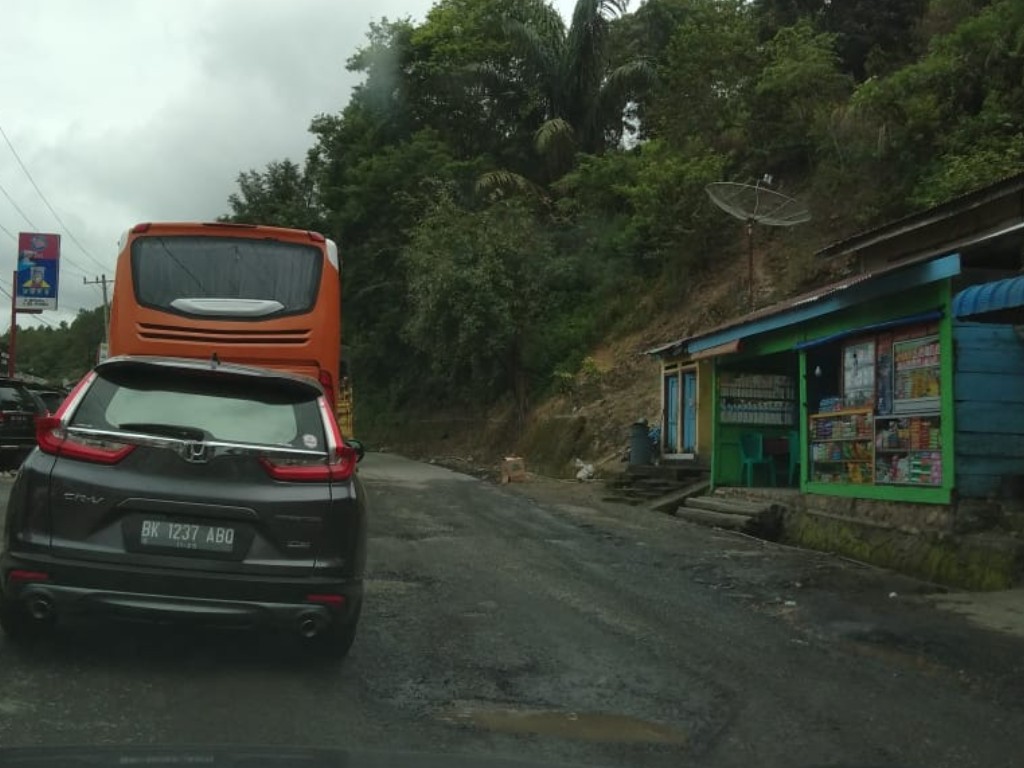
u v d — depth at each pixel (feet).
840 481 41.42
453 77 109.40
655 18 110.93
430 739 14.78
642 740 15.23
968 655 21.36
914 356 36.40
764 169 80.69
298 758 8.68
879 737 15.80
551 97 106.83
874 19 90.63
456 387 107.34
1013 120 58.34
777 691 18.31
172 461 17.02
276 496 17.16
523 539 37.11
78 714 14.88
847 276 64.85
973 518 33.37
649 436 62.49
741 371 54.29
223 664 18.22
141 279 34.40
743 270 75.72
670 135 87.81
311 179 127.65
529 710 16.62
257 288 34.88
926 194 57.72
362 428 126.72
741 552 36.42
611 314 87.30
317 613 17.10
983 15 66.39
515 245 84.53
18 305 118.62
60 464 16.84
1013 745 15.55
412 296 89.61
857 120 68.18
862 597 28.09
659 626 23.39
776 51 82.89
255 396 18.51
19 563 16.46
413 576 28.48
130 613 16.56
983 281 35.83
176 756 8.54
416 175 105.09
